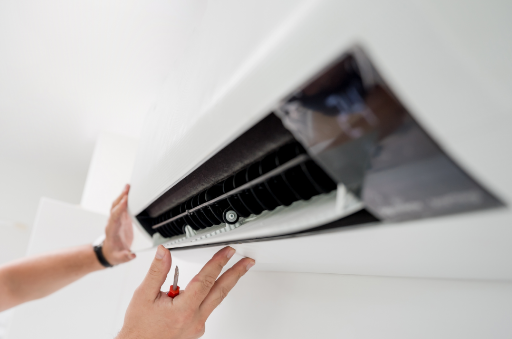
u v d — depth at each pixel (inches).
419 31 7.2
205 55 20.1
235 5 16.4
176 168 20.1
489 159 7.5
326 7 8.2
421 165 8.3
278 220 15.6
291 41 9.2
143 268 71.0
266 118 13.6
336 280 26.5
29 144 112.7
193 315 25.3
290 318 29.6
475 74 7.3
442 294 19.3
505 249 11.7
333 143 9.4
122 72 64.8
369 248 14.8
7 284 35.4
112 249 41.2
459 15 7.6
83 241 68.3
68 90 74.4
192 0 45.4
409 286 21.1
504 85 7.6
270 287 33.5
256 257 25.5
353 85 7.8
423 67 7.3
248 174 16.9
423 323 19.7
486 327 16.9
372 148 8.8
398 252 14.6
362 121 8.3
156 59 59.0
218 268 24.6
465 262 14.5
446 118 7.4
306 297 28.8
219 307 40.7
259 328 32.9
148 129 36.4
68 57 62.6
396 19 7.2
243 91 11.7
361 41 7.2
